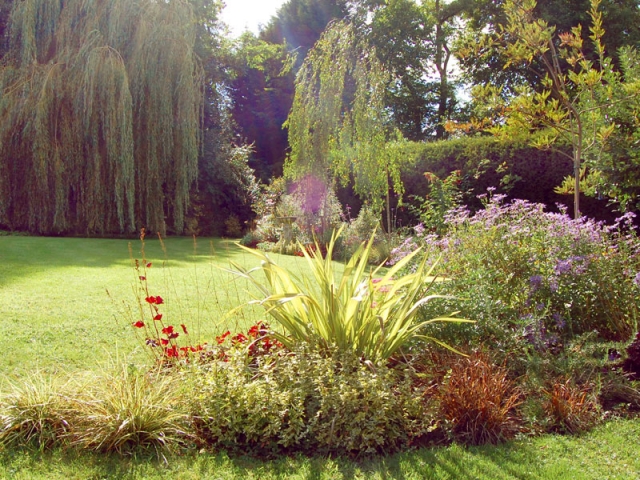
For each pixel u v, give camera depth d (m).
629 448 2.52
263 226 13.35
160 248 11.48
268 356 3.04
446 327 3.48
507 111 5.30
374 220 10.76
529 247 4.06
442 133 22.70
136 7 13.55
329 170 11.48
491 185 10.73
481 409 2.65
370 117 10.60
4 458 2.29
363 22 23.44
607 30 16.34
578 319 3.74
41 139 12.45
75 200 13.32
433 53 22.78
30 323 4.52
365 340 3.13
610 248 3.93
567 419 2.75
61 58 12.92
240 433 2.57
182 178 14.45
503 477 2.24
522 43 5.51
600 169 5.73
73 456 2.33
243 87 26.88
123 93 12.84
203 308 5.30
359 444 2.51
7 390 2.95
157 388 2.71
